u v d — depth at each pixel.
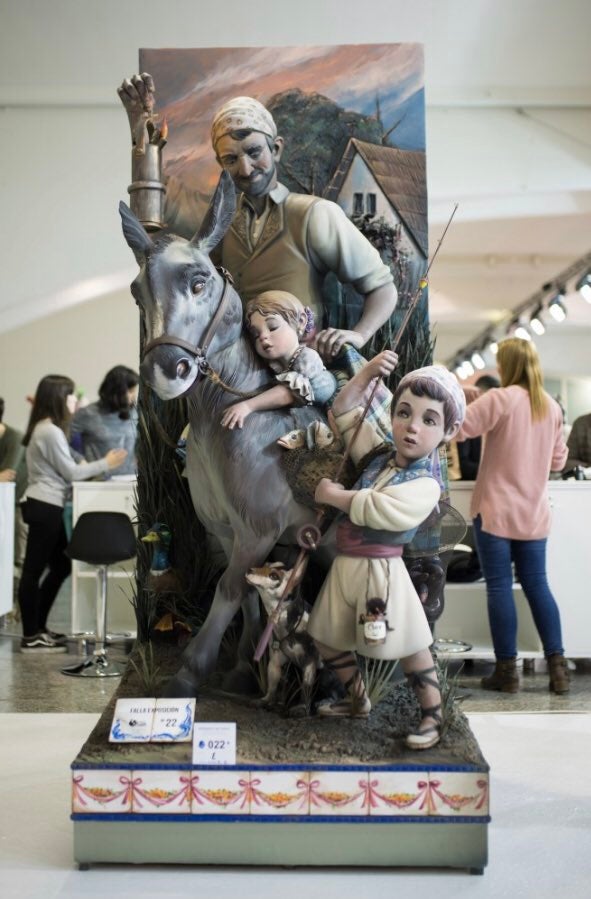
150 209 3.02
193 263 2.41
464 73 7.14
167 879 2.21
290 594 2.53
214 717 2.51
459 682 4.59
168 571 3.08
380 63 3.20
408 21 6.80
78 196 7.25
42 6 6.79
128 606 5.55
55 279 7.27
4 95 7.04
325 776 2.23
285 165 3.19
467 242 11.06
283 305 2.62
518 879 2.21
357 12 6.68
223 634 2.75
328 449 2.55
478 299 12.85
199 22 6.69
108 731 2.43
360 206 3.18
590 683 4.60
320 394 2.63
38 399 5.73
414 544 2.73
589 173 7.36
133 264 7.29
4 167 7.22
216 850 2.26
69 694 4.34
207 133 3.19
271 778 2.24
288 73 3.20
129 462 6.08
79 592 5.46
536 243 11.16
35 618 5.55
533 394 4.38
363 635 2.33
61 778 2.95
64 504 5.59
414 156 3.19
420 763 2.23
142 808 2.25
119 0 6.73
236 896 2.11
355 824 2.24
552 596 4.42
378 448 2.51
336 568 2.42
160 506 3.12
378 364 2.54
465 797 2.22
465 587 4.91
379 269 3.08
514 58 7.10
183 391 2.41
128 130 7.23
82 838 2.26
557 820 2.59
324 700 2.57
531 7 6.82
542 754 3.23
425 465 2.41
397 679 2.87
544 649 4.40
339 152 3.19
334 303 3.09
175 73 3.19
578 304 12.95
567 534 4.78
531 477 4.36
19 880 2.20
